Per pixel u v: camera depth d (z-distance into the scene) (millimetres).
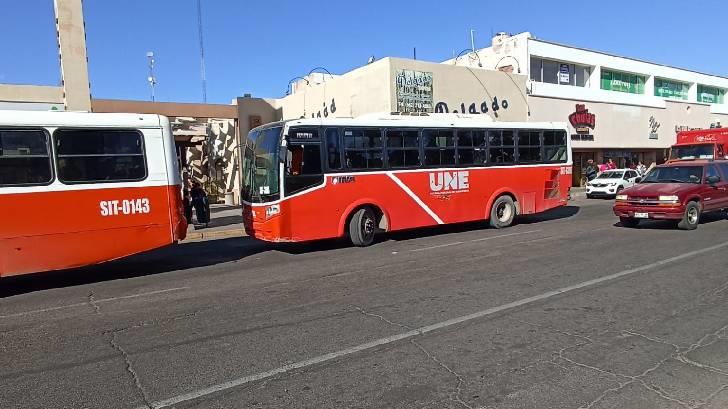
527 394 3871
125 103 22234
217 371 4453
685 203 12383
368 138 11977
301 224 11031
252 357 4758
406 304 6449
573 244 10922
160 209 9078
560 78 33594
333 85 25109
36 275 9820
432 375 4258
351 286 7586
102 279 9188
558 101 30578
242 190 12180
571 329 5336
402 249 11188
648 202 12703
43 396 4051
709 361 4430
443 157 13219
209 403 3857
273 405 3797
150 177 8992
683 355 4570
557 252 9969
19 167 7898
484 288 7168
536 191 15125
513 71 30766
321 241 13117
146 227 8945
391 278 8062
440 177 13117
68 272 10008
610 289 6957
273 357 4746
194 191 17188
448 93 23750
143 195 8914
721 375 4141
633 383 4020
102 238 8555
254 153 11523
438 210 13102
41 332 5824
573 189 31531
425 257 9953
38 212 8008
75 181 8328
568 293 6793
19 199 7871
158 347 5117
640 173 30188
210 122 28297
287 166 10844
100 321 6195
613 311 5941
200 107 24516
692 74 44938
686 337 5027
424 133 12891
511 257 9570
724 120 47500
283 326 5684
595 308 6078
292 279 8305
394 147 12383
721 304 6133
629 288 6996
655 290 6859
